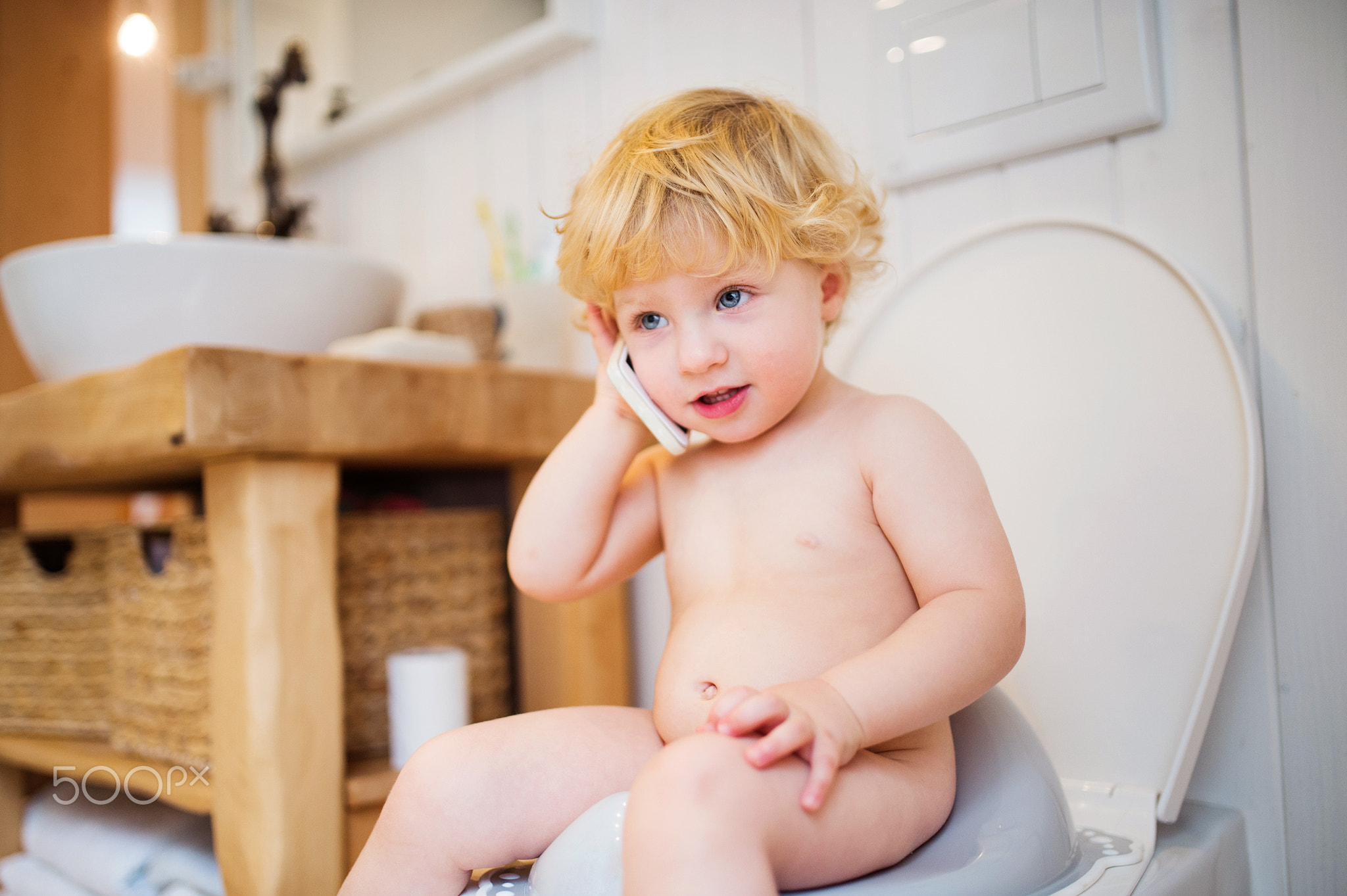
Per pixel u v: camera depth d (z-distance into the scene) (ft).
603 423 2.57
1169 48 2.86
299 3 5.91
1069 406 2.87
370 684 3.56
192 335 3.77
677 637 2.24
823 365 2.53
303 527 2.99
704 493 2.45
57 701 3.96
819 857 1.70
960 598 1.98
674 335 2.22
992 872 1.87
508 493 4.45
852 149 3.26
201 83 6.40
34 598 4.03
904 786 1.91
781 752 1.65
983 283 3.06
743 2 3.84
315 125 5.80
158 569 3.57
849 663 1.86
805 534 2.23
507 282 4.26
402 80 5.21
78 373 3.88
